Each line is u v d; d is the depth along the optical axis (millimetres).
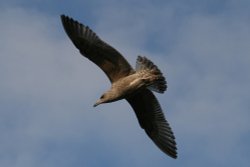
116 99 18047
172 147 19016
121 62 18062
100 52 18031
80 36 17969
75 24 17969
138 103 18875
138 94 18672
